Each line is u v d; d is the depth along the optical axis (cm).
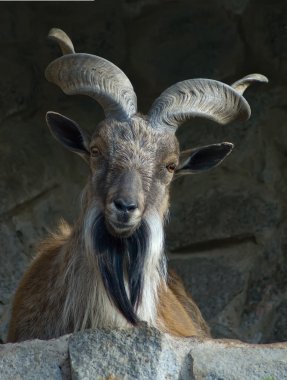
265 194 3244
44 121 3300
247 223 3228
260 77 2594
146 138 2353
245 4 3244
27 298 2534
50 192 3262
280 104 3272
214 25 3278
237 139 3272
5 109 3259
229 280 3203
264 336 3130
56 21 3297
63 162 3294
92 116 3312
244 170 3272
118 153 2317
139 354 2005
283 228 3209
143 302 2347
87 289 2359
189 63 3297
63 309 2406
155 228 2325
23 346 2044
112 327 2127
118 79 2423
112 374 1984
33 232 3209
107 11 3288
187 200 3272
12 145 3250
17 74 3281
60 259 2488
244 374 2011
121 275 2328
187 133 3294
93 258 2333
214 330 3159
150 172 2316
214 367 2017
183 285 3048
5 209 3195
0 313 3120
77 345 2019
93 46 3297
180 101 2442
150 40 3300
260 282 3188
